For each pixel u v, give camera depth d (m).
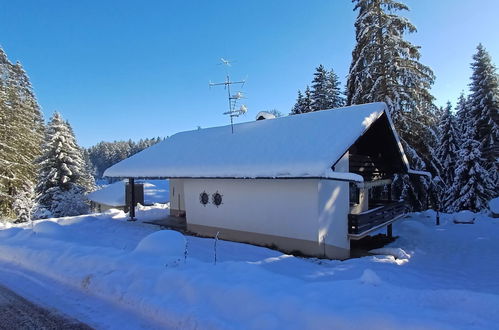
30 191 26.22
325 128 11.34
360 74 18.91
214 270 5.91
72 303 5.43
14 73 32.31
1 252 8.74
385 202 15.69
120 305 5.21
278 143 11.50
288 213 10.23
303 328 3.91
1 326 4.70
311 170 8.88
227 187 11.98
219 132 16.31
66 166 27.66
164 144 17.86
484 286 7.62
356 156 13.27
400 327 3.57
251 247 9.96
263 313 4.23
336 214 10.42
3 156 25.09
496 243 12.80
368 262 9.22
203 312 4.50
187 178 13.01
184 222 15.09
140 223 14.89
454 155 26.05
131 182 15.93
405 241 13.31
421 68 18.08
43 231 11.04
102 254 7.29
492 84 24.44
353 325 3.75
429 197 20.22
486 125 24.72
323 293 4.84
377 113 11.58
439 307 4.53
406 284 7.30
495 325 3.68
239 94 15.00
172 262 6.42
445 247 12.44
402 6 17.80
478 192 22.19
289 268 7.80
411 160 17.98
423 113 18.48
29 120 30.14
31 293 5.92
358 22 18.92
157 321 4.62
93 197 31.47
